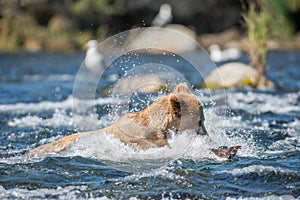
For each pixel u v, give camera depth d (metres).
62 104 26.30
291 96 27.53
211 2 77.06
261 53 32.19
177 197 11.79
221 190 12.16
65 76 41.75
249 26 32.94
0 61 56.62
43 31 76.56
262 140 16.97
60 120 21.27
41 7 78.38
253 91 29.42
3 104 26.39
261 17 32.75
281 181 12.64
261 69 32.09
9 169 13.60
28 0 78.38
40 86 34.69
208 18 77.81
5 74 43.44
